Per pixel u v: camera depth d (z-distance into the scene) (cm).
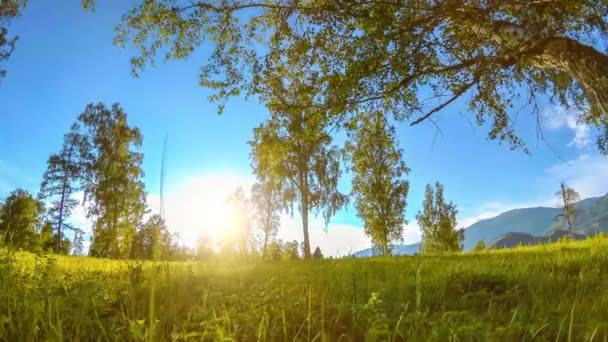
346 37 1132
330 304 477
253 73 1238
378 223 4553
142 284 554
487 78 1153
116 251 568
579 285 599
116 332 365
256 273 791
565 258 952
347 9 1057
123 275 687
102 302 444
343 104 1102
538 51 966
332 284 614
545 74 1205
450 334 357
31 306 372
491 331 378
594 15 1026
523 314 433
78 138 4769
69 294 429
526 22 992
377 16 1002
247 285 658
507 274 708
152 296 273
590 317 429
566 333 383
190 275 714
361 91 1088
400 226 4662
